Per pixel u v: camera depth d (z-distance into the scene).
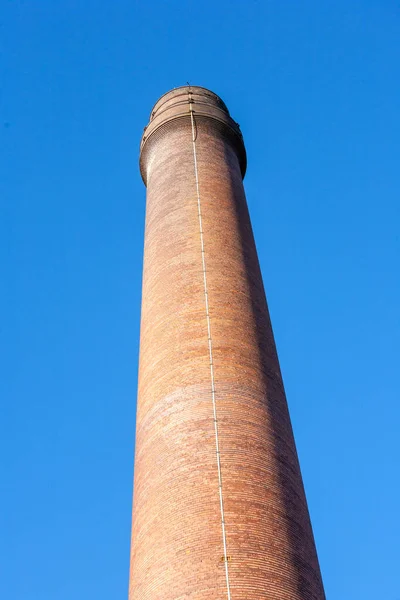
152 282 27.25
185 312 25.30
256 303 26.44
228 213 28.80
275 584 19.41
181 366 23.95
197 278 26.14
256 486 21.14
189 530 20.20
